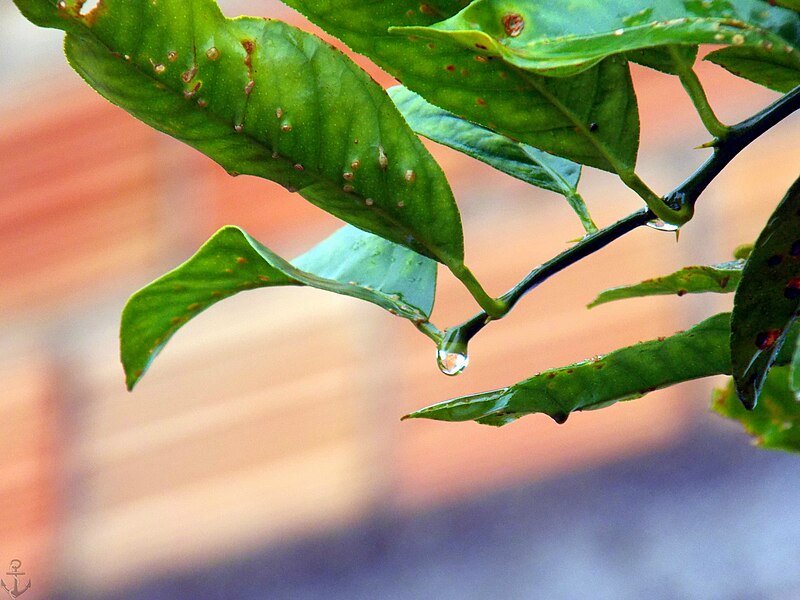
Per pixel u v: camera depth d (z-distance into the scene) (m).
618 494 1.07
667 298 1.09
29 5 0.42
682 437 1.07
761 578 0.96
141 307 0.48
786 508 0.98
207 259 0.47
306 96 0.44
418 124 0.49
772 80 0.46
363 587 1.13
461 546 1.11
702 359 0.46
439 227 0.45
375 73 1.12
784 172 1.04
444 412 0.46
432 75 0.44
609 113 0.44
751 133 0.44
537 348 1.14
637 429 1.09
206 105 0.43
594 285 1.12
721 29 0.41
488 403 0.46
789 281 0.43
